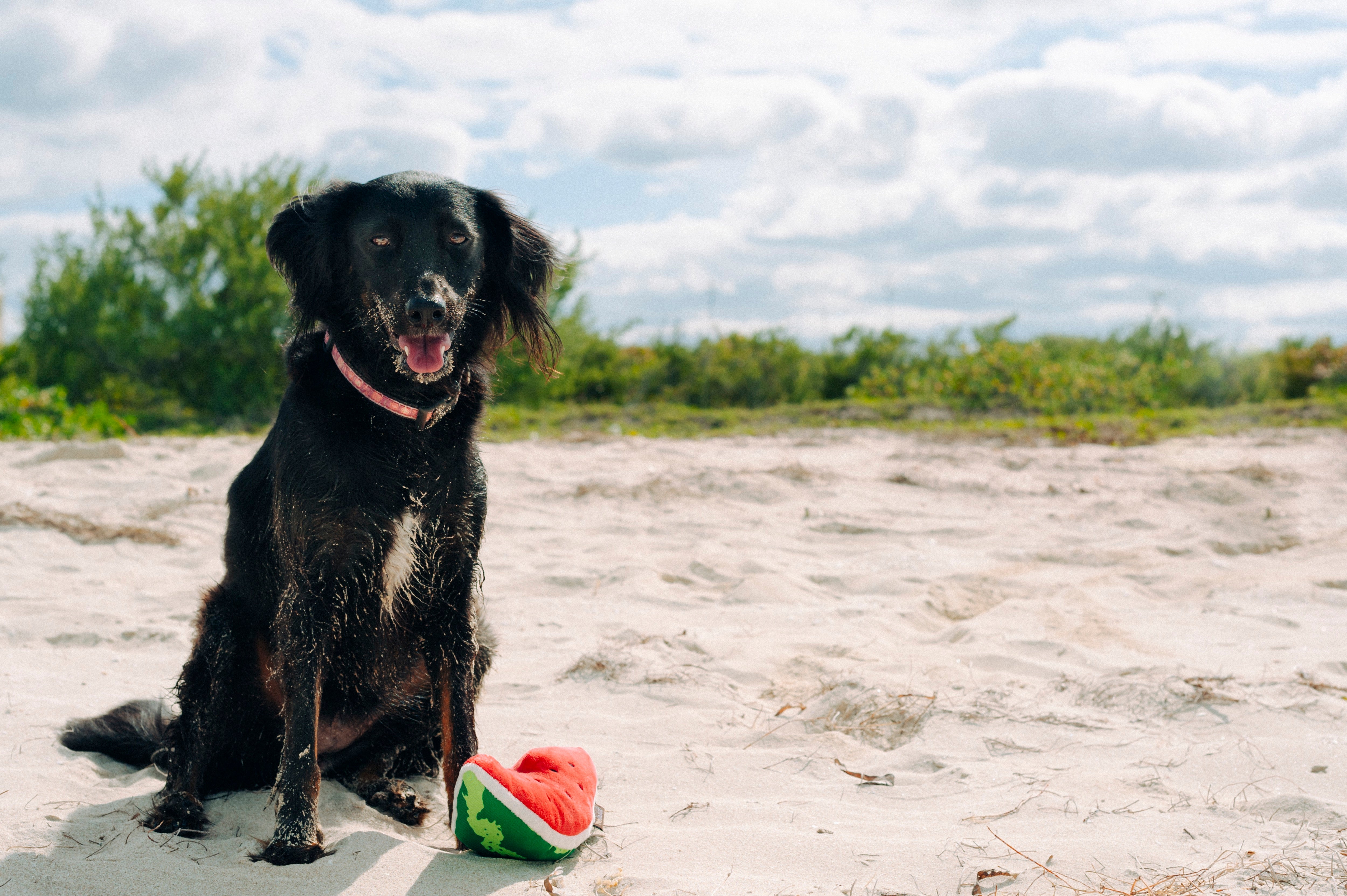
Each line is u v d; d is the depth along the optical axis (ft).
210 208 57.88
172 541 23.49
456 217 10.44
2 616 17.39
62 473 31.53
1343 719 11.82
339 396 9.93
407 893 8.26
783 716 12.89
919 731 12.14
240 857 9.08
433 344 9.82
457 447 10.32
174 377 57.16
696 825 9.65
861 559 22.09
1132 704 12.58
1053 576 20.67
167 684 14.20
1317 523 25.00
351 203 10.52
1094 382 53.72
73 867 8.50
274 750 11.03
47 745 11.57
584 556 22.48
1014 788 10.32
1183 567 21.21
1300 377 60.70
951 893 8.08
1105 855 8.56
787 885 8.18
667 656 15.07
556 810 8.73
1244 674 13.73
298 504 9.75
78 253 57.57
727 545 23.43
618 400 61.93
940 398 55.21
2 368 57.36
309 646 9.66
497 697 13.91
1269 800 9.69
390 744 11.31
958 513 27.14
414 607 10.27
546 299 11.88
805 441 41.50
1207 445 38.73
